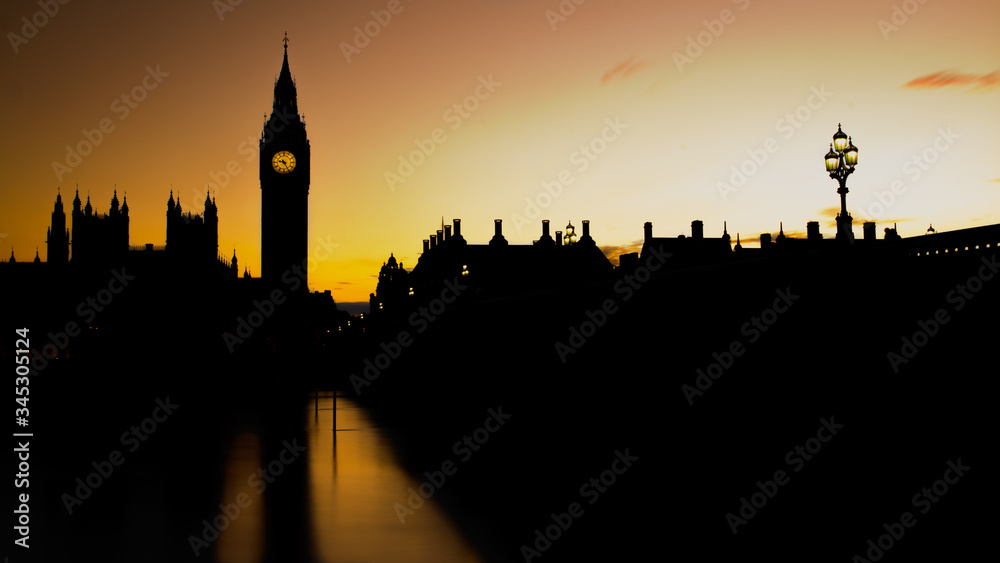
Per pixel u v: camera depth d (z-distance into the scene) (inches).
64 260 4726.9
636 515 859.4
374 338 4195.4
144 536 762.8
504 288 2512.3
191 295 4790.8
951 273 768.9
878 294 839.1
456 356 2465.6
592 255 2459.4
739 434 1052.5
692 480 1035.9
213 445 1386.6
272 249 5802.2
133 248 5019.7
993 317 735.7
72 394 2514.8
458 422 1739.7
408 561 694.5
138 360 3380.9
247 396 2630.4
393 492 982.4
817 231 1793.8
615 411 1375.5
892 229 1355.8
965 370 759.1
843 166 823.1
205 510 879.7
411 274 3801.7
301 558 698.2
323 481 1051.3
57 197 4746.6
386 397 2546.8
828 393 900.0
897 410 823.1
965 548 743.7
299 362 3873.0
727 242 2135.8
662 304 1245.7
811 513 868.6
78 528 794.2
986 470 740.0
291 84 6003.9
